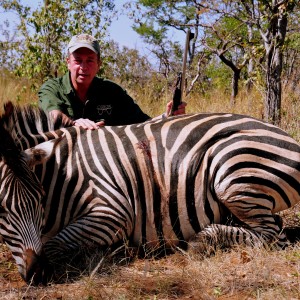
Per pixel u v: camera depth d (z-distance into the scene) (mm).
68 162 3818
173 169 3846
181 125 3994
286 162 3865
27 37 8688
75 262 3680
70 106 4793
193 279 3381
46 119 4023
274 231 3949
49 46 8695
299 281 3293
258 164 3840
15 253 3279
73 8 8867
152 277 3467
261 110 8219
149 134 3967
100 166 3812
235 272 3486
